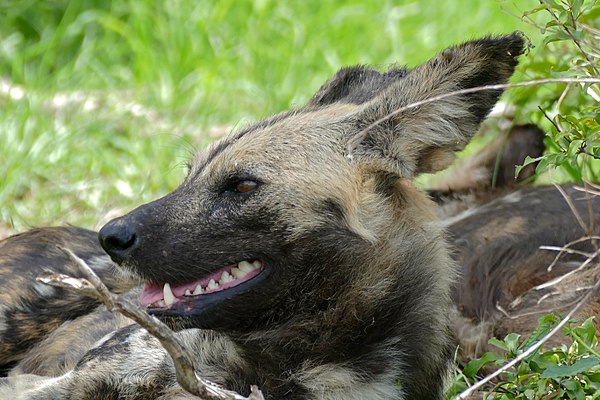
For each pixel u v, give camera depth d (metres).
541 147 11.92
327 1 18.38
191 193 8.35
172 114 15.57
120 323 9.55
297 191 8.20
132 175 13.77
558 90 10.66
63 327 9.98
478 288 10.61
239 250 8.18
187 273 8.13
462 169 12.12
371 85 9.44
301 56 17.05
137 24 17.02
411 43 17.62
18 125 14.38
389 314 8.42
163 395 8.52
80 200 13.23
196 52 16.81
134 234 8.09
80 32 17.38
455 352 9.23
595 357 7.80
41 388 8.67
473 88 8.14
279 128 8.53
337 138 8.45
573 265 10.30
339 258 8.23
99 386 8.61
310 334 8.30
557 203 10.99
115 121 15.14
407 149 8.48
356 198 8.31
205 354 8.67
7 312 10.00
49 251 10.34
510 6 17.58
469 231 11.09
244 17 17.69
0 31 17.33
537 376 8.00
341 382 8.38
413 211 8.66
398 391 8.53
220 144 8.70
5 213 12.71
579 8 8.64
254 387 6.91
